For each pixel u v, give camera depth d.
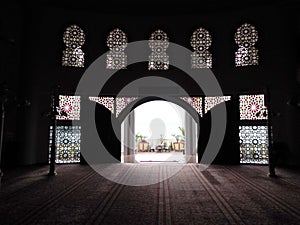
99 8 7.48
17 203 2.96
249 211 2.66
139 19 7.68
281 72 6.70
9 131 6.26
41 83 6.91
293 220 2.39
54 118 5.30
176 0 7.21
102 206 2.84
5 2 6.39
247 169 5.89
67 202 3.01
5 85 4.44
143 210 2.70
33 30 6.73
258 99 6.95
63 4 7.25
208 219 2.42
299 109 6.32
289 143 6.40
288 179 4.58
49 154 6.89
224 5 7.27
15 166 6.27
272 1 6.89
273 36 6.94
